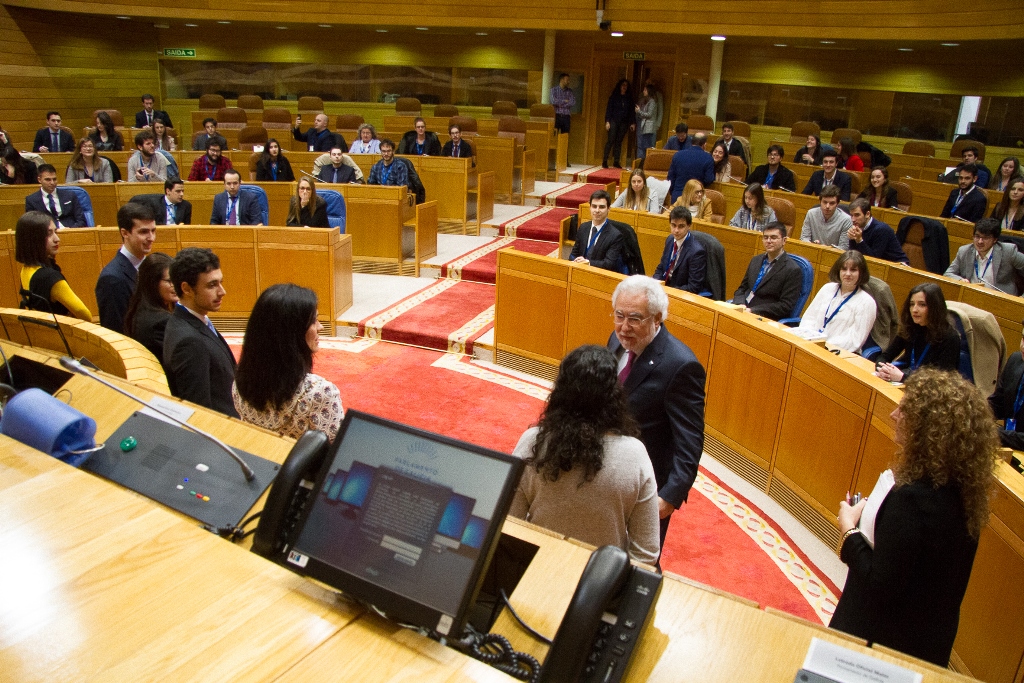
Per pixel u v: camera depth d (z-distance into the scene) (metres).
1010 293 7.17
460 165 11.56
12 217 8.65
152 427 2.29
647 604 1.51
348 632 1.38
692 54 16.38
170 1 15.70
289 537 1.56
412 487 1.50
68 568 1.47
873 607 2.36
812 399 4.60
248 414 2.60
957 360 5.08
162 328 3.69
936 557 2.25
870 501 2.54
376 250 9.74
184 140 19.27
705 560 4.25
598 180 15.59
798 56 16.00
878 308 5.89
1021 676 2.94
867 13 12.78
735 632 1.60
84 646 1.29
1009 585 3.06
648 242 9.05
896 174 14.43
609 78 17.47
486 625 1.85
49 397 2.20
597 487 2.20
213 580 1.48
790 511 4.82
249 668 1.27
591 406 2.24
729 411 5.42
